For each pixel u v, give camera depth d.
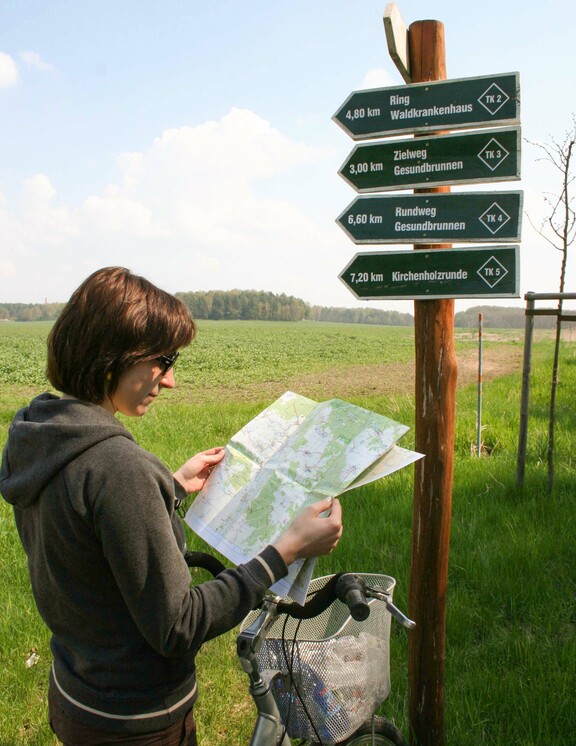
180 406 14.66
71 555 1.50
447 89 2.54
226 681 3.66
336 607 2.38
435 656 2.85
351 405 2.12
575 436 8.55
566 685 3.33
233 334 62.75
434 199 2.60
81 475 1.46
